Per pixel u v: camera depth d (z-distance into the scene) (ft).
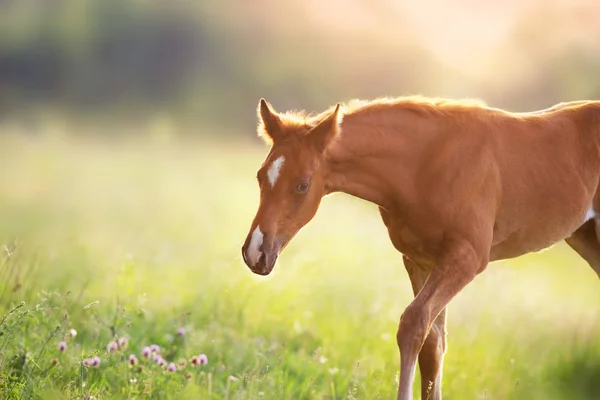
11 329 24.98
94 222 64.90
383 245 59.31
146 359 26.45
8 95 267.39
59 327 25.77
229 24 294.25
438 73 256.73
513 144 26.58
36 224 61.87
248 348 31.68
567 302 48.78
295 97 279.90
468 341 36.58
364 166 25.21
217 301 36.32
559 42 204.44
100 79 282.36
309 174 23.85
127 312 29.76
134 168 112.47
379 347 34.94
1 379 23.52
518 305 44.42
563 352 35.88
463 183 25.11
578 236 30.53
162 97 278.05
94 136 182.39
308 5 289.33
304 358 31.58
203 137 208.54
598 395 31.60
